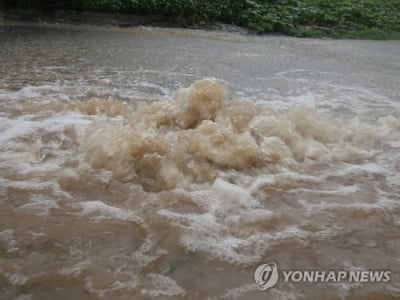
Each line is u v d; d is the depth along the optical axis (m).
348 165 2.83
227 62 6.39
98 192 2.31
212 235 1.96
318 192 2.43
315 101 4.40
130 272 1.69
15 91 4.09
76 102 3.81
